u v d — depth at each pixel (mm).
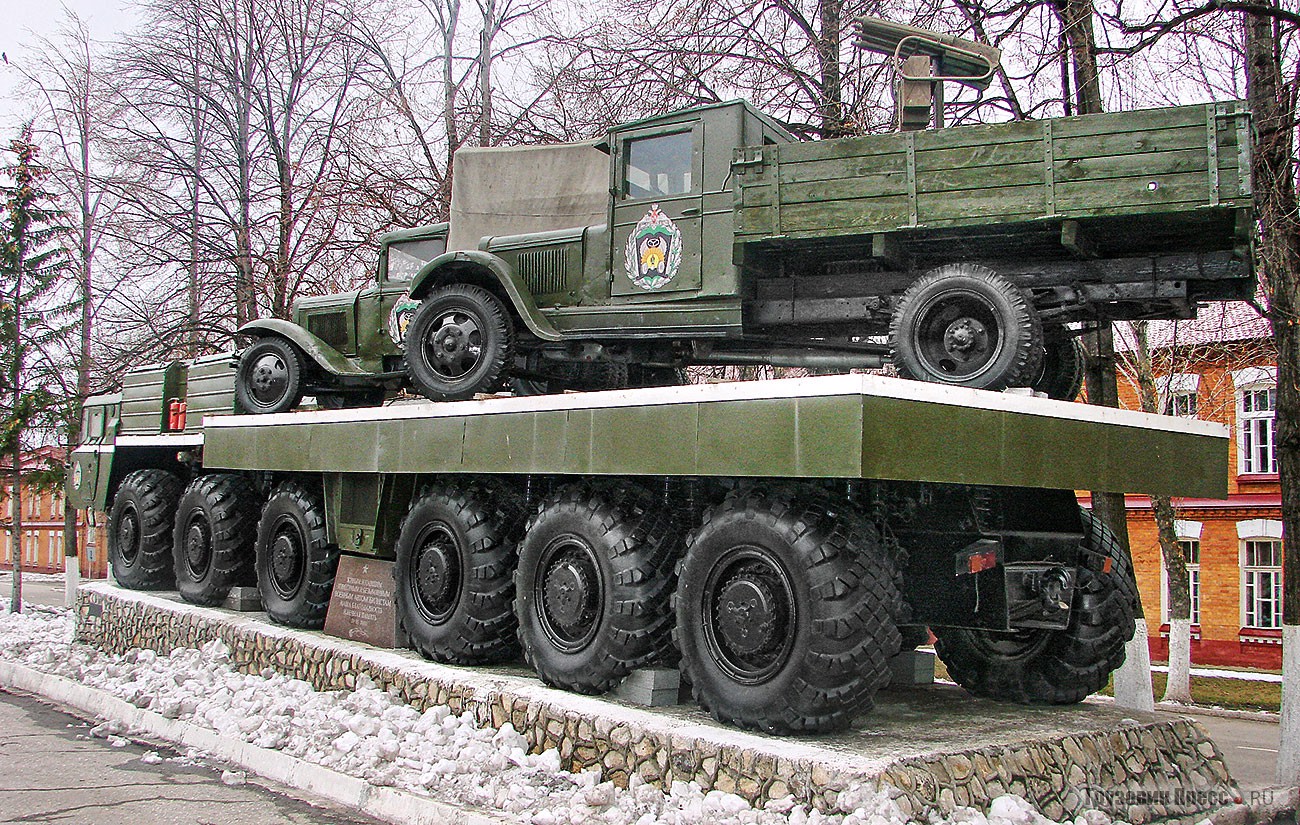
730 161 6254
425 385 7137
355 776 5469
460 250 7711
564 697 5742
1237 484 18484
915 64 6605
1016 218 5188
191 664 8297
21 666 9234
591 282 6965
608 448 5598
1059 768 4953
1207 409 16781
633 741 5113
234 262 16719
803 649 4809
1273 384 17203
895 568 5094
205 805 5344
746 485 5375
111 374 15422
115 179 17406
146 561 10258
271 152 17703
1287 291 7273
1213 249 5465
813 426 4609
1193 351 15109
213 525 9188
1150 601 19125
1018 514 5590
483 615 6609
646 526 5746
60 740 6906
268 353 8711
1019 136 5227
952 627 5352
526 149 8352
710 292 6246
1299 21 7484
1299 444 7047
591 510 5844
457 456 6582
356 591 7707
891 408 4527
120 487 10672
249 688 7352
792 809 4352
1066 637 5961
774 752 4543
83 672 8695
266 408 8633
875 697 6270
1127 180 5012
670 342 6996
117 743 6746
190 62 17641
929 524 5387
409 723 6109
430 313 7168
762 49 11305
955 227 5312
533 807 4859
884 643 4836
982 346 5332
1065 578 5363
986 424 4875
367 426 7387
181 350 17953
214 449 8930
